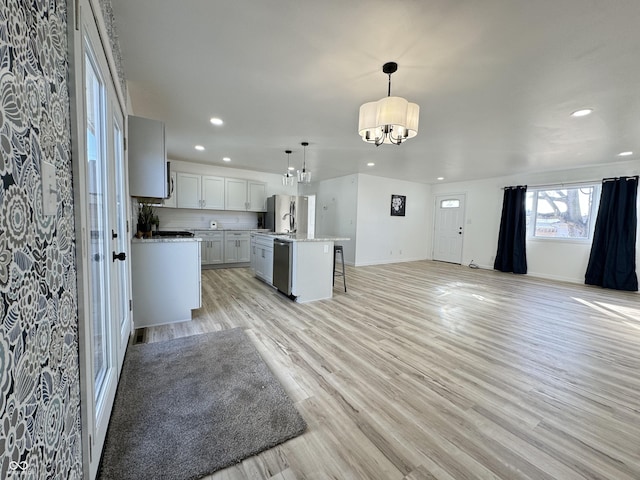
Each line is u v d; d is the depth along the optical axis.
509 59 1.96
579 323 3.14
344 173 6.65
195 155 5.11
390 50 1.91
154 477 1.18
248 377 1.94
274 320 3.06
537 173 5.82
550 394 1.85
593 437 1.49
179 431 1.44
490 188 6.63
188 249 2.93
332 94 2.58
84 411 0.89
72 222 0.82
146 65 2.18
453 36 1.74
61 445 0.70
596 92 2.38
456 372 2.09
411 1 1.48
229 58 2.07
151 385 1.82
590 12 1.51
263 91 2.56
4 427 0.44
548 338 2.72
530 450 1.40
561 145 3.87
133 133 2.44
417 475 1.24
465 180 7.08
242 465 1.27
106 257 1.55
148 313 2.79
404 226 7.53
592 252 5.01
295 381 1.93
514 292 4.46
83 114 0.91
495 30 1.68
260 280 4.95
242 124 3.42
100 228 1.49
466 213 7.13
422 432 1.50
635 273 4.59
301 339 2.59
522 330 2.92
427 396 1.80
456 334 2.79
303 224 6.79
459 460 1.33
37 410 0.57
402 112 1.99
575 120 2.97
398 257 7.49
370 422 1.56
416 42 1.81
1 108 0.44
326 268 3.93
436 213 7.89
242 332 2.70
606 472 1.28
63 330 0.73
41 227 0.60
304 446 1.38
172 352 2.28
